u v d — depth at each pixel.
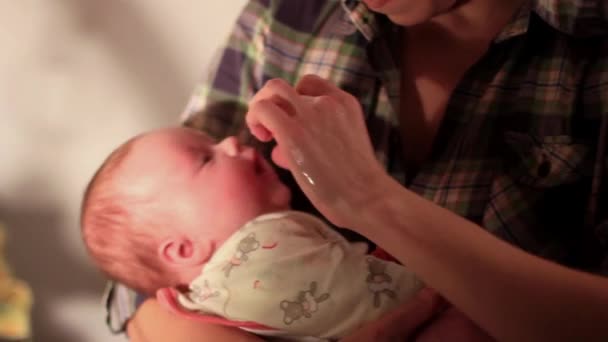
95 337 1.36
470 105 0.80
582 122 0.77
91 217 0.83
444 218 0.52
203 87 1.01
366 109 0.87
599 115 0.76
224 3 1.09
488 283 0.50
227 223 0.79
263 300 0.69
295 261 0.69
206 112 0.99
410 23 0.72
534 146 0.79
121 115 1.17
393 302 0.68
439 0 0.71
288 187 0.88
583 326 0.48
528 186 0.80
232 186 0.80
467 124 0.80
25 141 1.17
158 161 0.81
